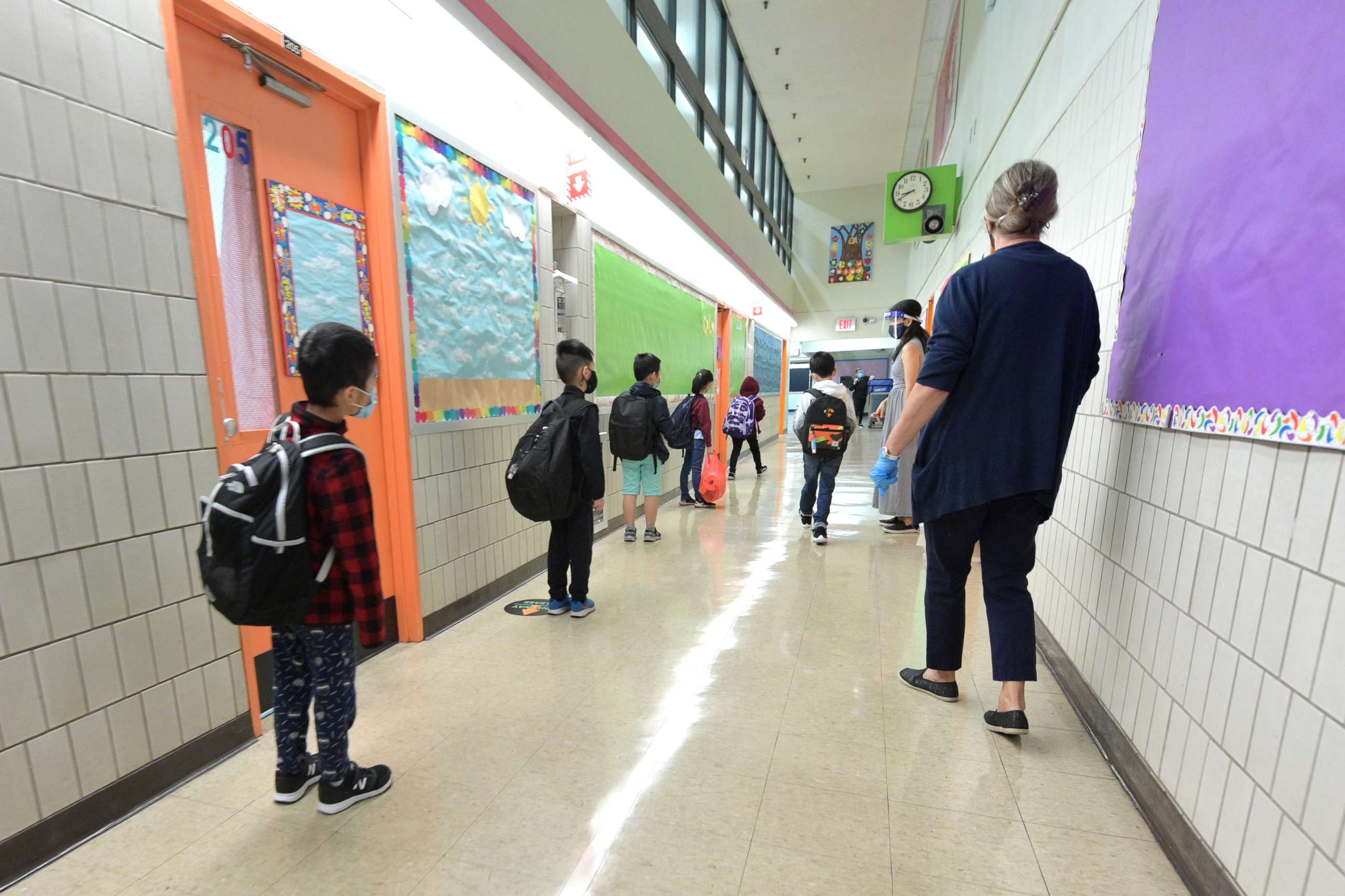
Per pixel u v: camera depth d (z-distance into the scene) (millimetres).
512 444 3090
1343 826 864
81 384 1314
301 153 1990
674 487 5855
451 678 2168
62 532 1292
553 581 2750
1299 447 999
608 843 1368
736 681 2137
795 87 9820
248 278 1825
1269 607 1060
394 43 2277
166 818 1448
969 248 5047
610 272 4336
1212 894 1169
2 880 1227
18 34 1192
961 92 5977
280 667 1449
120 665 1414
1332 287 918
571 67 3299
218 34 1703
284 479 1249
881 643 2463
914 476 1827
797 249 15961
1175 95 1453
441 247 2529
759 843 1363
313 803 1510
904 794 1528
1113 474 1779
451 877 1271
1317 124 957
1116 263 1829
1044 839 1374
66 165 1277
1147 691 1492
